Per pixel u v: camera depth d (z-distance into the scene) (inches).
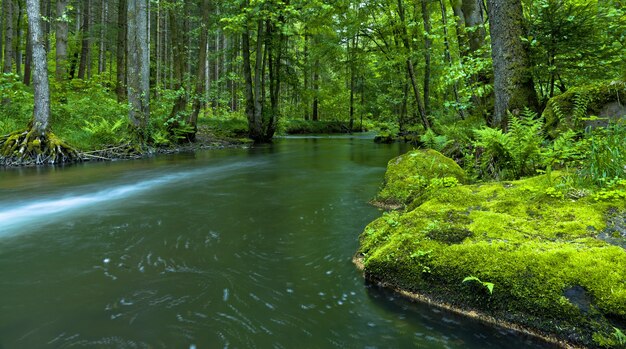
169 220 218.4
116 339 101.5
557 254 108.3
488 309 108.1
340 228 203.5
